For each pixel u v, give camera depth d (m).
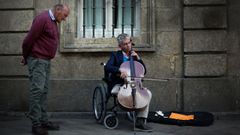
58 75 8.38
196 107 8.14
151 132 6.82
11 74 8.39
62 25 8.33
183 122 7.29
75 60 8.35
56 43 6.63
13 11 8.36
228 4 8.18
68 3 8.37
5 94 8.40
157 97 8.21
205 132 6.86
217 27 8.12
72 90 8.31
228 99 8.16
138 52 8.25
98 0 8.67
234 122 7.71
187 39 8.12
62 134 6.64
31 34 6.43
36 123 6.55
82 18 8.63
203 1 8.12
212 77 8.16
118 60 6.99
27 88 8.34
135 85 6.66
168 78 8.22
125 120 7.79
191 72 8.13
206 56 8.14
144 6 8.23
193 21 8.12
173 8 8.20
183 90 8.15
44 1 8.36
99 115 7.45
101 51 8.26
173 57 8.21
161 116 7.54
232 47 8.19
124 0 8.61
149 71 8.25
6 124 7.48
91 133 6.73
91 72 8.34
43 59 6.52
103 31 8.63
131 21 8.59
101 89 7.25
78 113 8.19
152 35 8.19
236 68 8.20
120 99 6.59
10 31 8.37
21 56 8.38
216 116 7.99
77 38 8.43
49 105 8.35
